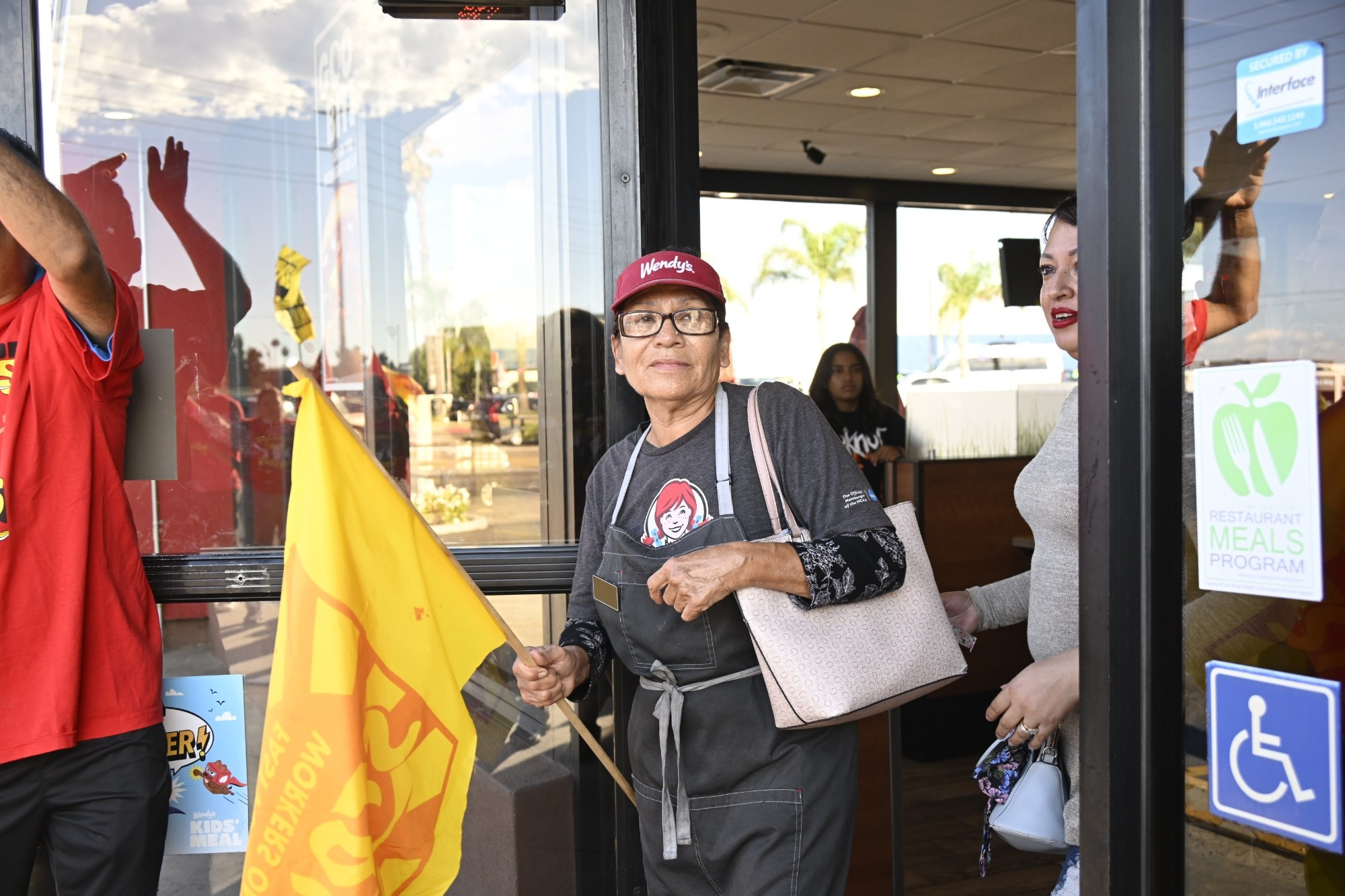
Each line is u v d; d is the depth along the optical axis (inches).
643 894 85.2
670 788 63.6
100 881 70.4
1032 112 253.0
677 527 63.2
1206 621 46.1
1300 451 42.8
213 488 86.0
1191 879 47.3
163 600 82.3
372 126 86.4
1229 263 44.6
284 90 85.9
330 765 58.9
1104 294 47.0
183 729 83.5
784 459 62.9
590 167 86.3
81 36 84.5
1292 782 43.4
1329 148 41.5
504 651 86.2
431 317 87.2
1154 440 46.6
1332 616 41.9
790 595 58.7
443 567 65.1
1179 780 47.4
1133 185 46.7
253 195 86.2
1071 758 60.4
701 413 65.6
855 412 237.5
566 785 87.0
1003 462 170.6
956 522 166.7
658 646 62.4
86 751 69.3
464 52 86.0
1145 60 45.8
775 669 57.3
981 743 169.9
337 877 58.6
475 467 87.5
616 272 85.5
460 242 87.0
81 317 68.2
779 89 231.9
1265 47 43.1
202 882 84.7
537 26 85.5
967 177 328.8
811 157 292.4
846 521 61.7
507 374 87.1
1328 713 42.0
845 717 57.8
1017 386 265.6
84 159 85.5
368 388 87.6
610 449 71.5
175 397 85.0
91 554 69.8
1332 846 42.0
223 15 85.1
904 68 217.3
